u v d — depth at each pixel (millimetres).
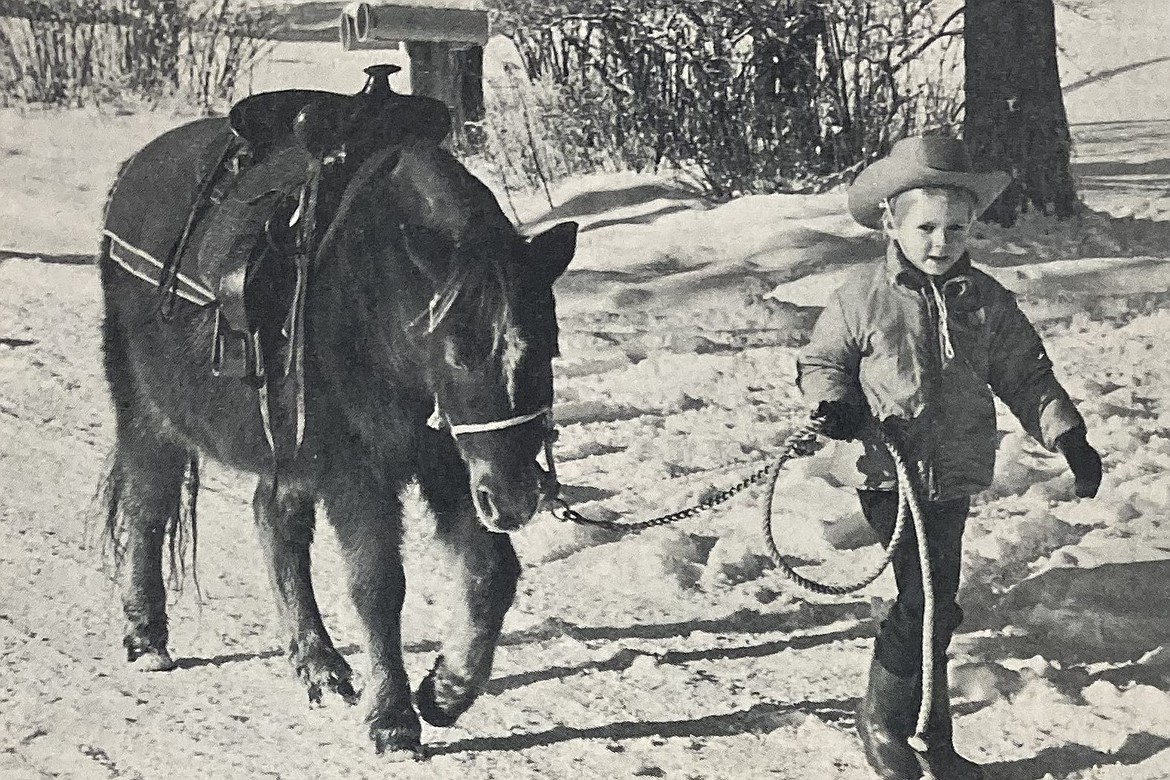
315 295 4574
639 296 9859
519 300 4164
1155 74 15039
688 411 7953
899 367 4203
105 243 5691
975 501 6574
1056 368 8156
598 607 5809
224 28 17531
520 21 12727
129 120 15773
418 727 4668
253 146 5027
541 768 4582
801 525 6426
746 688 5094
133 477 5590
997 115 10977
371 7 6469
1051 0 11000
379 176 4504
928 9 12242
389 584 4621
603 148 12852
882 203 4250
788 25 11859
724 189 12133
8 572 6363
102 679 5359
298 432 4590
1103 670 5055
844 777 4473
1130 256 9945
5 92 16281
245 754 4746
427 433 4574
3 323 10352
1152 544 6004
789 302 9516
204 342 5152
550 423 4242
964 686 5000
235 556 6531
